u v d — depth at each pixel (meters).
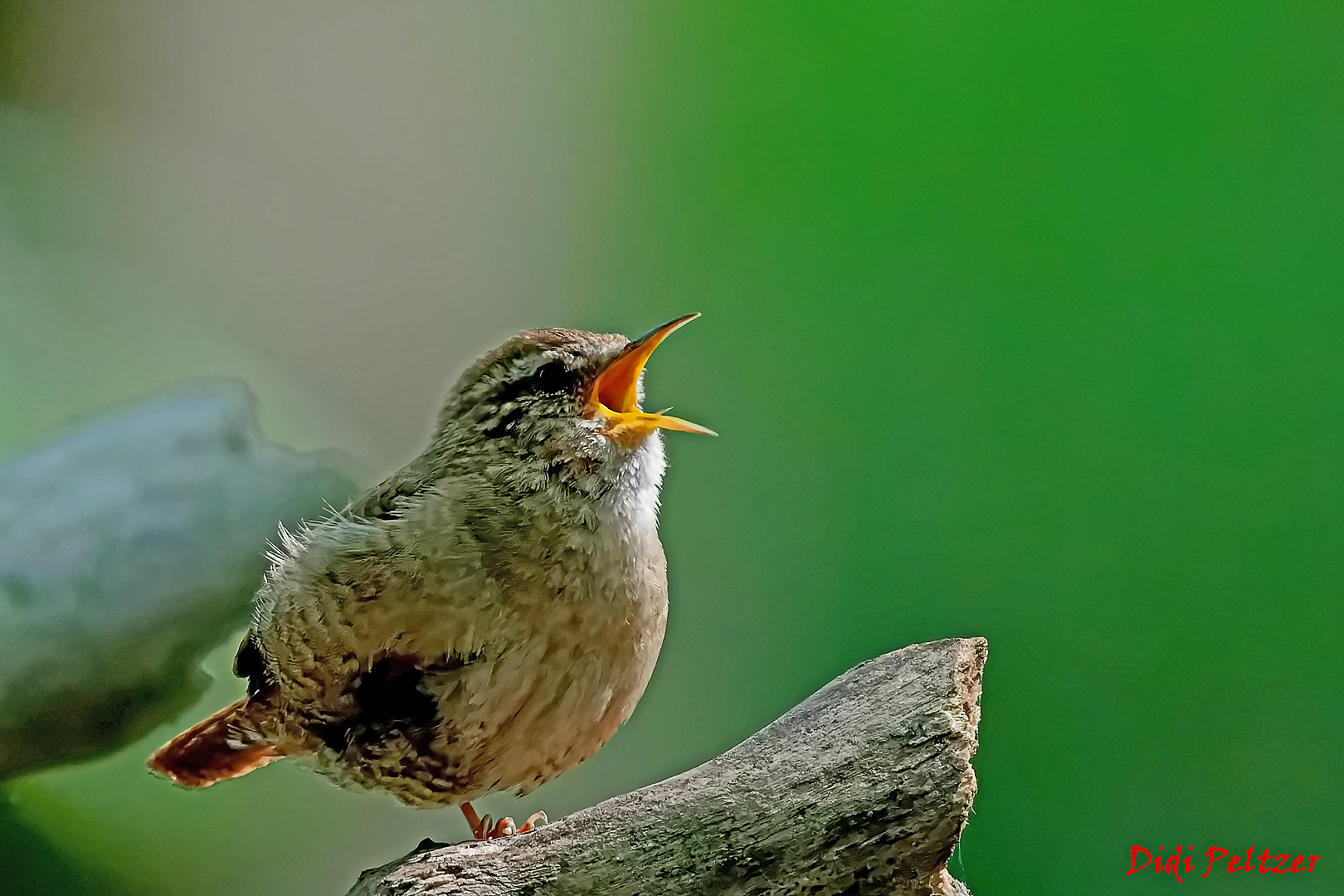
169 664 2.54
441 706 2.50
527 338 2.51
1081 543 2.57
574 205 2.61
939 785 2.47
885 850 2.47
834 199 2.59
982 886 2.56
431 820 2.59
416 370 2.62
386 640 2.50
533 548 2.50
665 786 2.48
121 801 2.56
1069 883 2.56
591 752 2.51
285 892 2.57
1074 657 2.57
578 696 2.50
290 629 2.50
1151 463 2.57
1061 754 2.57
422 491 2.50
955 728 2.47
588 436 2.50
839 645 2.59
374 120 2.62
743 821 2.48
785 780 2.48
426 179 2.62
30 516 2.55
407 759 2.50
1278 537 2.56
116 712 2.54
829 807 2.47
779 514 2.59
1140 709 2.56
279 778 2.58
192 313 2.61
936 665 2.48
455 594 2.49
